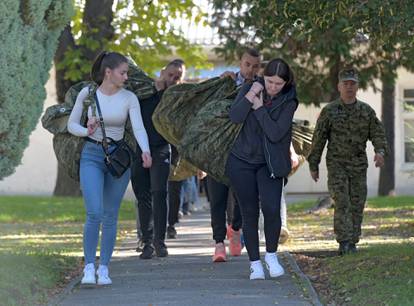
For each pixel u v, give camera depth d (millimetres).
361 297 10164
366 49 25531
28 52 11992
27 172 41906
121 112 11086
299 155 13977
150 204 14180
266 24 12570
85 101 11133
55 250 15016
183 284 11500
